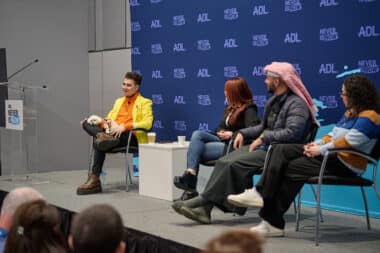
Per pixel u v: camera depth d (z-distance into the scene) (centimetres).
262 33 440
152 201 421
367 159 299
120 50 623
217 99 482
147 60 552
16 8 628
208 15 485
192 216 333
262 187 302
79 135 673
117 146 457
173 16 520
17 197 188
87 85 673
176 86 521
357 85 301
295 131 315
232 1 463
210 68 486
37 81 642
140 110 472
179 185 389
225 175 326
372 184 300
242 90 393
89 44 670
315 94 403
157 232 313
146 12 549
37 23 641
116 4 625
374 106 301
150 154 440
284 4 421
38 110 641
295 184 302
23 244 151
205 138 399
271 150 306
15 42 628
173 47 521
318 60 400
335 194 392
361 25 372
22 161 528
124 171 611
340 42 385
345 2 381
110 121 464
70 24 661
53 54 652
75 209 380
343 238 305
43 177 569
